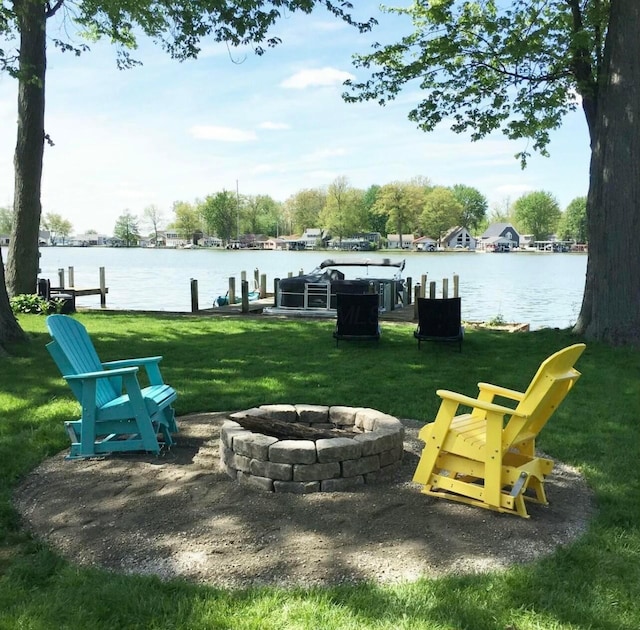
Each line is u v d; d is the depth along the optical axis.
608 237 10.70
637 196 10.41
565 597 3.01
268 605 2.94
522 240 136.00
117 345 10.76
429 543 3.58
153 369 5.60
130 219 142.50
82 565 3.35
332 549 3.50
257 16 11.61
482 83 14.00
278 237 125.50
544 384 3.80
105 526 3.78
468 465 4.18
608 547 3.53
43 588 3.12
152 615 2.87
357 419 5.18
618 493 4.39
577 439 5.68
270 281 37.09
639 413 6.59
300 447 4.23
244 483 4.40
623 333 10.55
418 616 2.85
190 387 7.63
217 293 30.03
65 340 5.05
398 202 107.12
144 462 4.89
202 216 123.31
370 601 2.97
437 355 10.11
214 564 3.35
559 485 4.60
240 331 12.93
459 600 2.97
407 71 13.63
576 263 74.75
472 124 14.39
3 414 6.36
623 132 10.44
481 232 137.50
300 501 4.12
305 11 11.58
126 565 3.36
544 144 14.75
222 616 2.85
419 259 82.88
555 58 12.61
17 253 16.11
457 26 13.17
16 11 13.58
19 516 3.97
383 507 4.03
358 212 108.31
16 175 16.08
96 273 45.50
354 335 11.00
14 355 9.57
